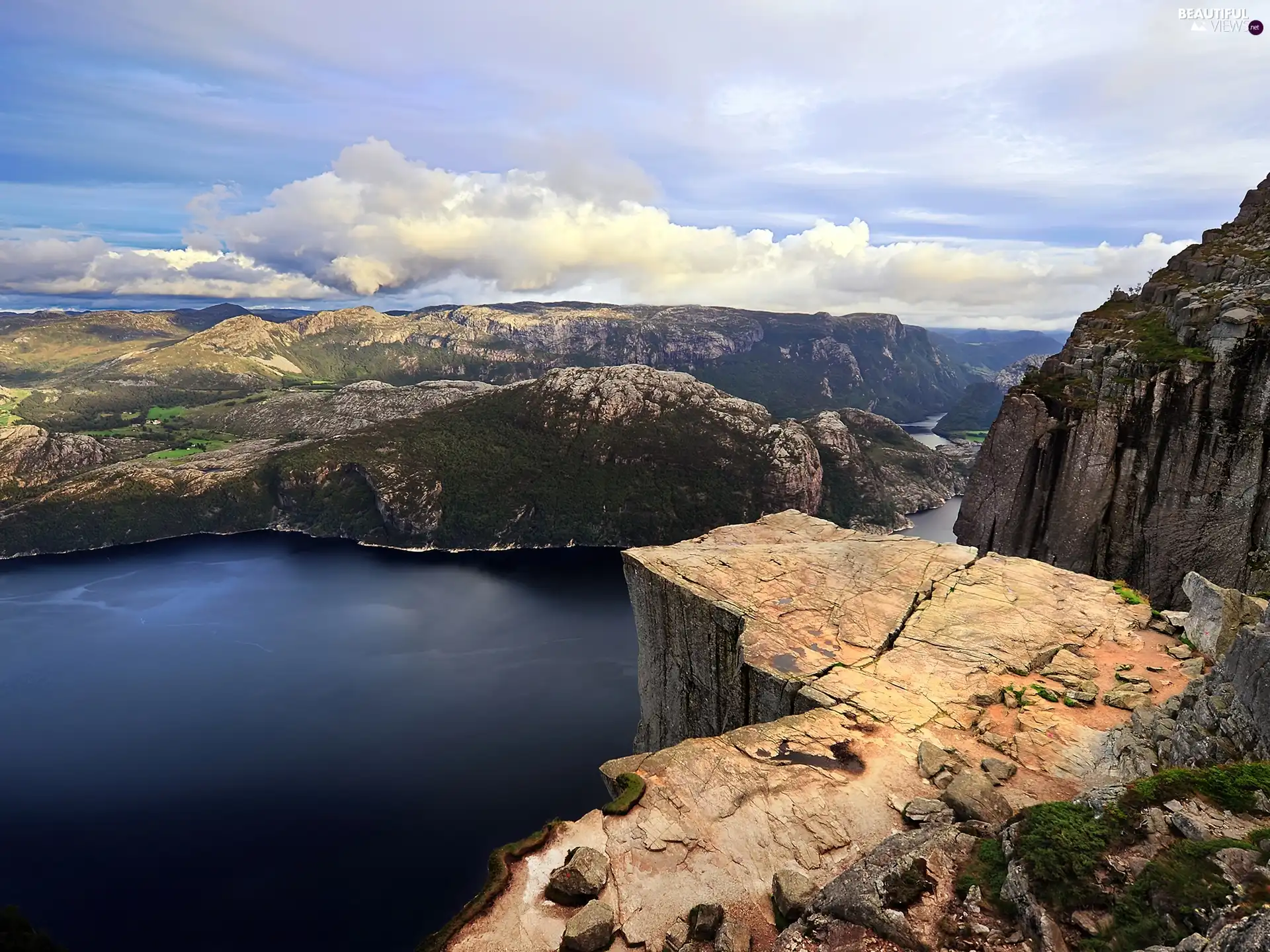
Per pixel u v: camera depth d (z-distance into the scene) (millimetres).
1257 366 61594
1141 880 15422
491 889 21844
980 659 36719
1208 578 64062
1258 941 11852
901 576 48656
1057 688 33281
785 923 20047
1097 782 25703
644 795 26312
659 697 55750
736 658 44188
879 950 16547
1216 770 18641
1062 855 16641
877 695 33844
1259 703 21531
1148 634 38625
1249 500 61500
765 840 23828
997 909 16719
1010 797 24875
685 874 22344
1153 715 28078
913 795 26109
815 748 29281
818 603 45219
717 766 28062
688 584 48844
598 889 21422
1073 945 14914
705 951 18828
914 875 18266
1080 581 46094
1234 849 15242
